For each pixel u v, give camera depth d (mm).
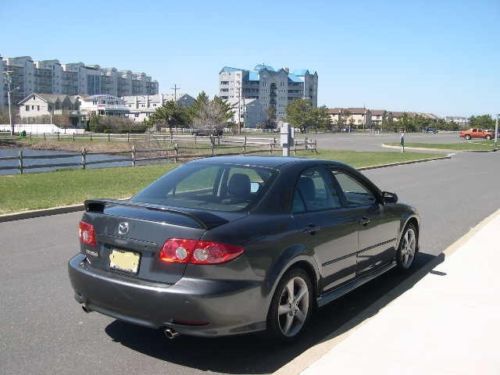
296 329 4688
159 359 4312
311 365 3988
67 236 8969
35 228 9664
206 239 4008
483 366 4012
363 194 6066
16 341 4602
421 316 5027
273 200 4688
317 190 5254
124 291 4129
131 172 20469
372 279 6414
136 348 4508
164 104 103062
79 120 128750
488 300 5520
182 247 4004
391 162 28641
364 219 5645
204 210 4547
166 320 3990
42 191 14078
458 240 8625
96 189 14711
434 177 21672
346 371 3895
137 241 4188
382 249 6156
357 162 27781
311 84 192375
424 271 6742
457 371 3924
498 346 4367
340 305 5789
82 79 195625
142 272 4160
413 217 6930
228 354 4441
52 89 185000
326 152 37812
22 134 79000
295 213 4797
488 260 7227
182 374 4078
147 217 4219
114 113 147000
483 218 11555
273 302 4371
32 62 176875
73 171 20719
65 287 6145
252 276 4160
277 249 4383
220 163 5293
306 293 4766
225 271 4020
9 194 13367
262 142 52625
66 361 4238
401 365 4004
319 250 4867
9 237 8844
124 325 5004
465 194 16016
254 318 4199
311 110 125125
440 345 4371
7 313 5270
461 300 5508
